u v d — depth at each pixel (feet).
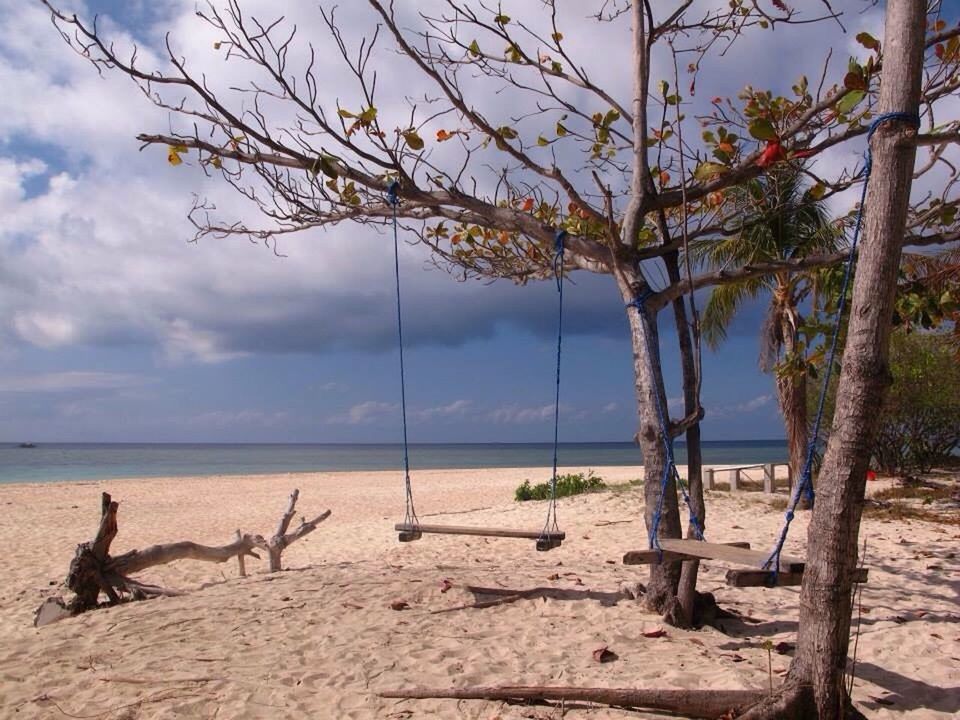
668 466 21.79
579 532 43.65
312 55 20.97
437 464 246.47
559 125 25.17
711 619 22.44
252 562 41.06
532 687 16.19
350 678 17.83
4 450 463.42
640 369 22.39
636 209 23.13
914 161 13.60
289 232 26.53
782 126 22.80
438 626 22.08
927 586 27.27
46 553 45.24
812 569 13.93
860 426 13.50
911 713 15.98
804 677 13.87
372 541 47.19
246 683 17.49
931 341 62.69
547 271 28.94
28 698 17.06
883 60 13.76
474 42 23.22
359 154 22.36
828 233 41.88
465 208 24.36
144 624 23.30
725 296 52.42
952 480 59.82
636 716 15.46
